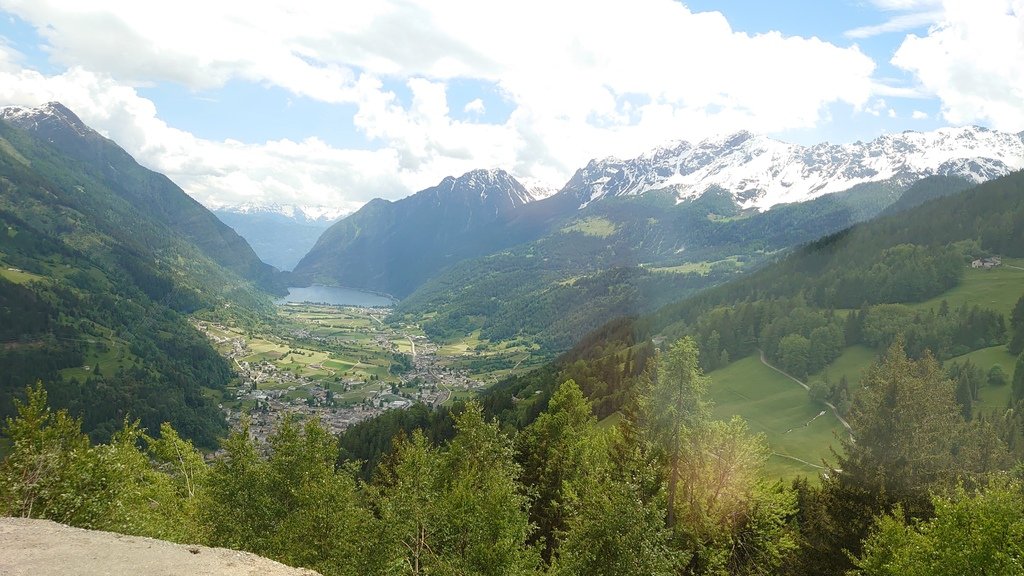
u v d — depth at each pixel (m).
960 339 122.00
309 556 30.92
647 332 174.50
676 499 36.47
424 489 33.88
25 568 18.09
